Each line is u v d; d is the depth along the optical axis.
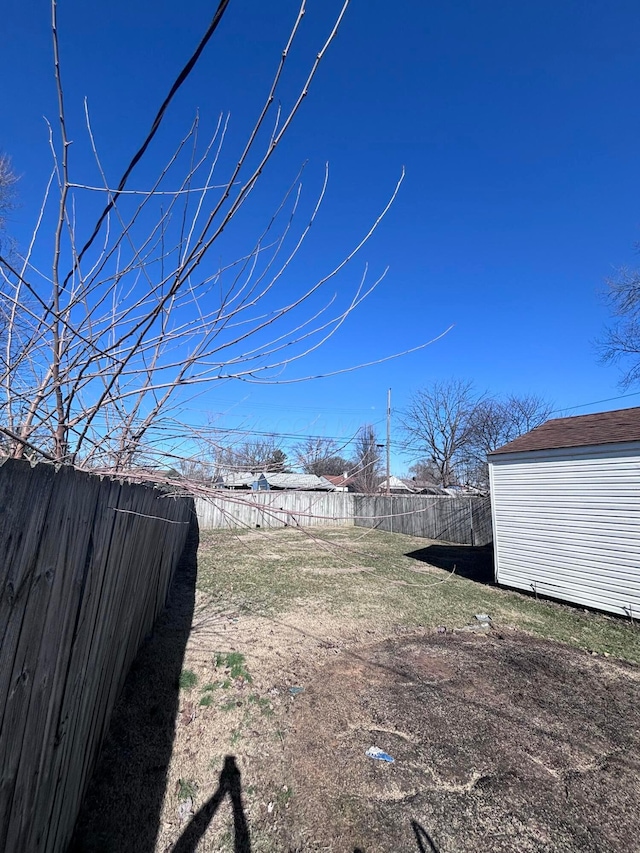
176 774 2.57
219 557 10.57
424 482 25.06
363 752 2.91
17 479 1.09
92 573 1.91
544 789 2.62
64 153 1.28
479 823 2.34
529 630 5.79
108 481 2.15
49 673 1.44
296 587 7.66
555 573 7.34
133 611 3.43
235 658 4.26
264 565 9.63
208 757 2.76
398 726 3.25
